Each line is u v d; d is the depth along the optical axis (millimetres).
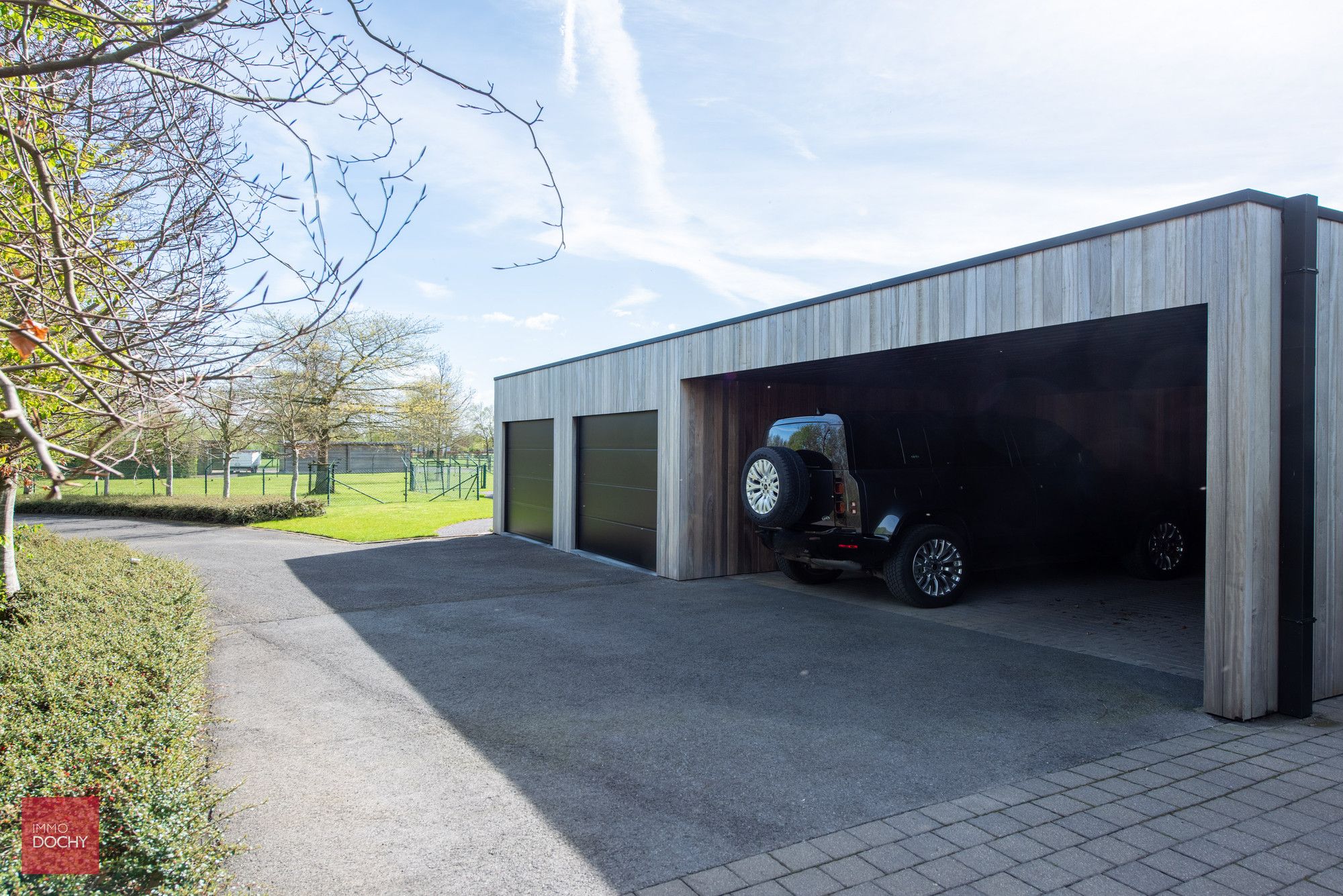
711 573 9258
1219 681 4254
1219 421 4211
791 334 7227
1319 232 4383
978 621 6715
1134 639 6055
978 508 7562
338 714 4422
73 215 2441
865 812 3158
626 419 10383
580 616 7090
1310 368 4172
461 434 35188
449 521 17375
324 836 2965
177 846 2305
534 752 3842
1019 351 7070
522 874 2684
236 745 3938
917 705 4520
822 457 7410
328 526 16375
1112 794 3301
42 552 8492
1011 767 3609
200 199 2641
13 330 1694
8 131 1831
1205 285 4211
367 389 23328
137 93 2562
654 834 2982
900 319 6078
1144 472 8914
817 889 2578
